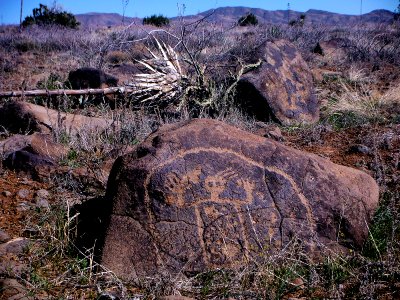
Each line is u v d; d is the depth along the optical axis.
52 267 2.39
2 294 2.08
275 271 2.34
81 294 2.17
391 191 3.30
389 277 2.30
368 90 6.59
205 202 2.43
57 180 3.38
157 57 5.89
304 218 2.53
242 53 7.23
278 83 5.50
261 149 2.62
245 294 2.15
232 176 2.50
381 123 5.19
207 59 6.41
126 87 5.68
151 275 2.30
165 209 2.38
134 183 2.41
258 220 2.46
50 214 2.83
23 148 3.77
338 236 2.53
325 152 4.28
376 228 2.71
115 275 2.24
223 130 2.63
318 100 6.29
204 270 2.33
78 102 5.80
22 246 2.52
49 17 19.75
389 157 4.02
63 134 4.27
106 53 9.27
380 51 9.48
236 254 2.39
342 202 2.61
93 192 3.28
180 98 5.39
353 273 2.33
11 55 10.65
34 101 5.77
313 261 2.47
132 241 2.35
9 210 2.97
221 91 5.34
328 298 2.14
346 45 10.01
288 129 5.08
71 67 8.40
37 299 2.10
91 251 2.48
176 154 2.47
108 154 3.90
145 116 4.98
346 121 5.24
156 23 19.58
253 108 5.43
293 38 11.06
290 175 2.58
